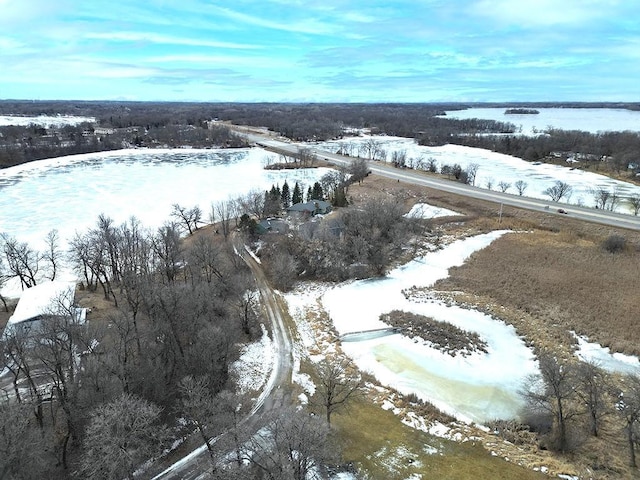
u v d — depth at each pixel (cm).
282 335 6006
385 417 4412
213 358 4741
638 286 6956
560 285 7050
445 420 4353
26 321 5141
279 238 8706
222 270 7162
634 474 3625
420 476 3669
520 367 5178
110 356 4262
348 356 5494
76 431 3959
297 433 3250
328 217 9906
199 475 3722
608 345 5481
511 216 10481
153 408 3862
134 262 7081
